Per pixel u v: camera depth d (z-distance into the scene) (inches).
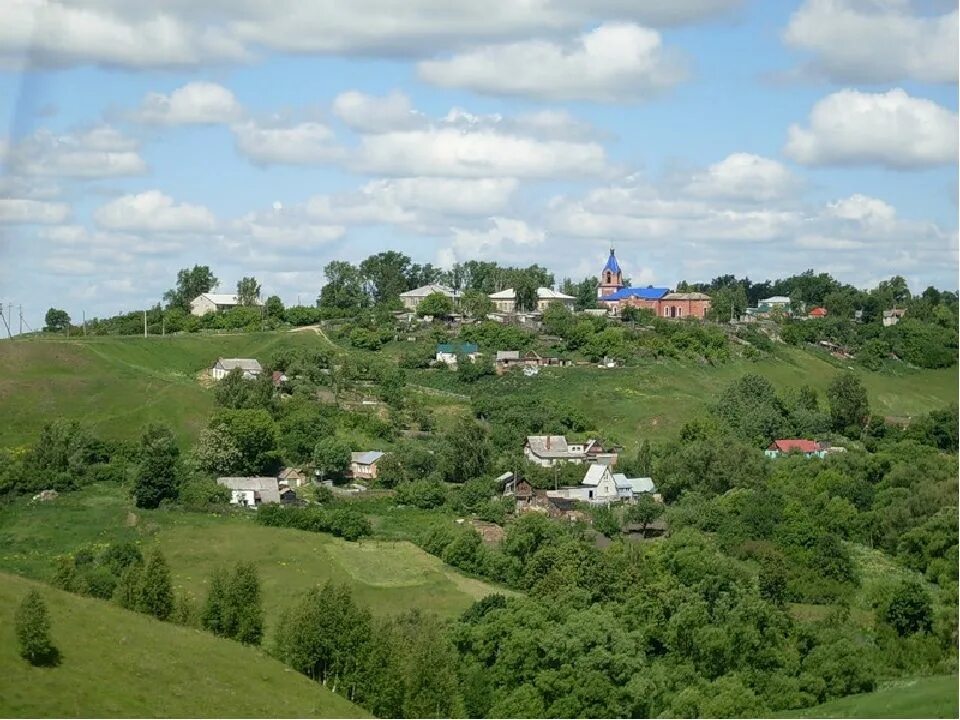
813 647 3750.0
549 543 4817.9
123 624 3100.4
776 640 3730.3
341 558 4877.0
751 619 3777.1
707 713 3312.0
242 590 3516.2
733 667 3627.0
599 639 3503.9
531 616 3654.0
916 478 5762.8
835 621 4033.0
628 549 4803.2
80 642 2891.2
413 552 5039.4
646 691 3420.3
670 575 4426.7
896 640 3934.5
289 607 4057.6
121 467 5876.0
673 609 3966.5
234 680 3002.0
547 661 3496.6
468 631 3678.6
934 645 3902.6
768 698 3462.1
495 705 3408.0
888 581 4579.2
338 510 5433.1
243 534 5123.0
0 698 2561.5
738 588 4128.9
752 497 5388.8
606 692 3385.8
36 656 2728.8
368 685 3238.2
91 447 6023.6
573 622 3563.0
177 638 3137.3
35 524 5147.6
